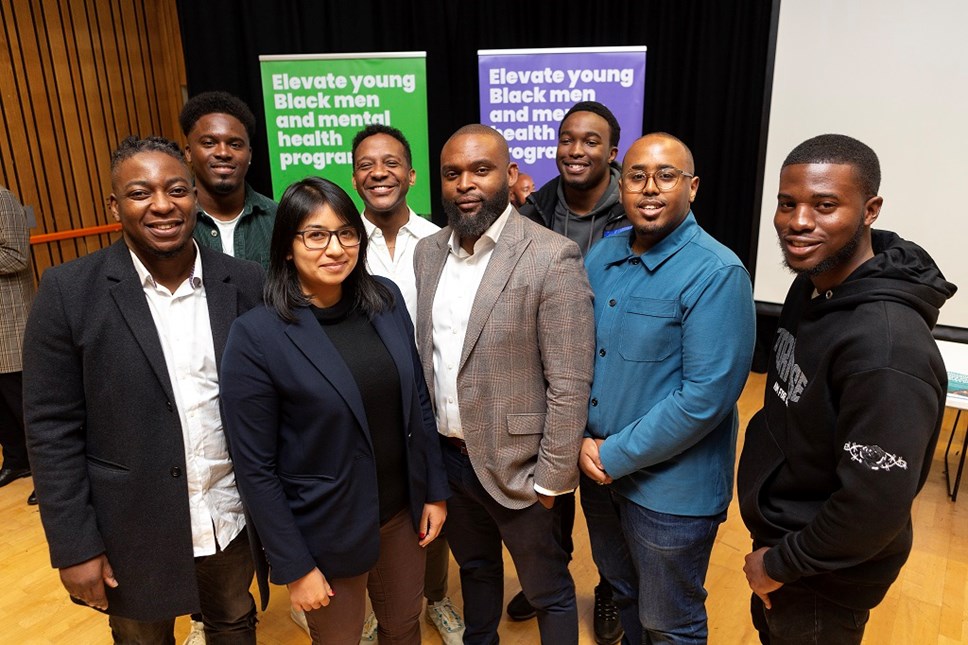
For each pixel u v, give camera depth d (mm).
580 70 3238
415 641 1540
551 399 1378
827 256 1046
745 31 3779
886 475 931
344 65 3299
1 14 3723
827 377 1041
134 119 4492
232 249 2021
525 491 1437
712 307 1278
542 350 1387
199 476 1306
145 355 1213
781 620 1181
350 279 1297
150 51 4551
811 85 3549
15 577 2281
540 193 2273
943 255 3402
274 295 1196
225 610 1482
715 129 3979
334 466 1218
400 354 1301
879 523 947
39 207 4016
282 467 1251
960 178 3275
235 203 2049
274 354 1164
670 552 1401
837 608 1114
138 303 1217
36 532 2570
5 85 3781
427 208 3523
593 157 1959
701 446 1393
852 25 3377
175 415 1247
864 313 995
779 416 1166
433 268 1531
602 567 1696
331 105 3352
